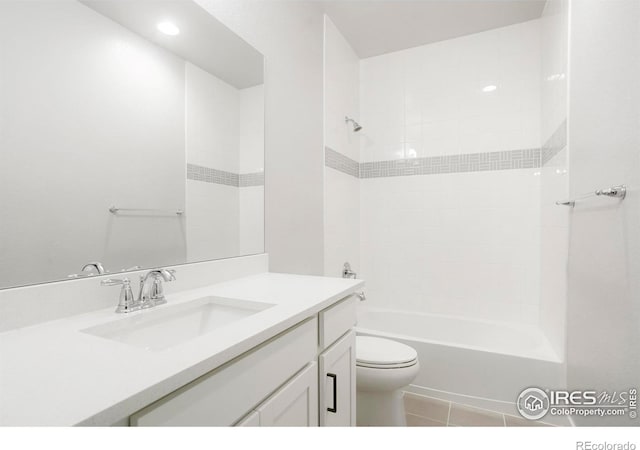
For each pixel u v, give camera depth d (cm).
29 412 40
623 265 105
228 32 133
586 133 137
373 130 276
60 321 76
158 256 105
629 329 101
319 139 209
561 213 174
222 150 131
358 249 274
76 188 83
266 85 156
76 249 83
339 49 239
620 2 106
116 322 77
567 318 163
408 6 211
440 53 253
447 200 251
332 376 100
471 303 243
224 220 131
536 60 225
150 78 103
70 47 82
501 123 234
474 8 213
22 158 73
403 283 265
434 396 188
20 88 73
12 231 71
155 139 104
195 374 52
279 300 94
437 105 254
